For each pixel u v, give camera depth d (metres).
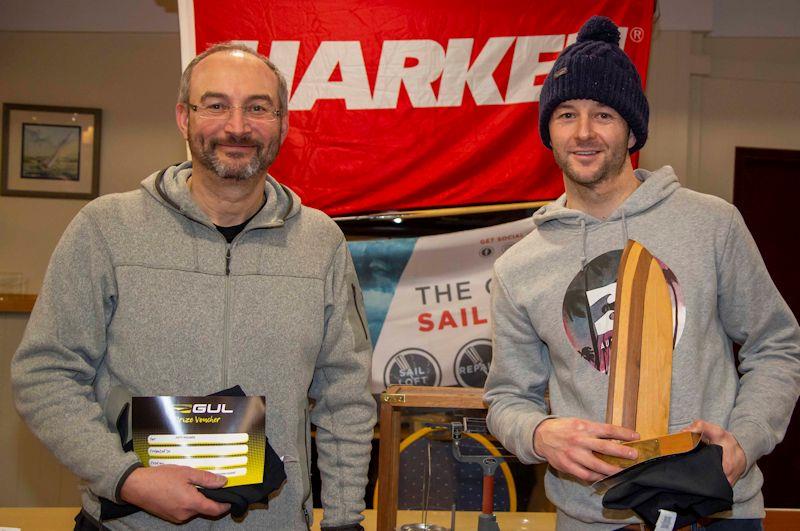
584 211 1.58
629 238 1.50
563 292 1.52
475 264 2.89
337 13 2.84
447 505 2.11
